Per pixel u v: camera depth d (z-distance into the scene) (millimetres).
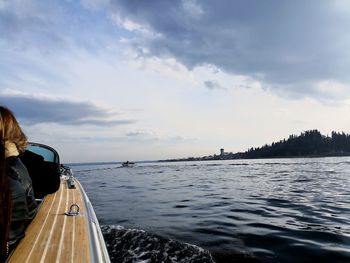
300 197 15492
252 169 57281
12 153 2404
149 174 49688
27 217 2529
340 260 6102
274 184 23688
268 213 11148
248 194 17344
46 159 5336
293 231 8359
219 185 24266
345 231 8305
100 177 43938
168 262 5727
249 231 8414
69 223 3508
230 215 10883
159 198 16797
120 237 7172
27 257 2508
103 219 10609
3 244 1930
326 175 33406
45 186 4254
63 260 2463
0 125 2297
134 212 12047
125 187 25266
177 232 8367
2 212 1897
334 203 13328
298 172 41406
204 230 8586
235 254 6402
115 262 5684
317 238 7633
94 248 2734
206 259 5922
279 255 6387
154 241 6855
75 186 6539
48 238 2971
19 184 2418
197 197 16688
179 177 38531
